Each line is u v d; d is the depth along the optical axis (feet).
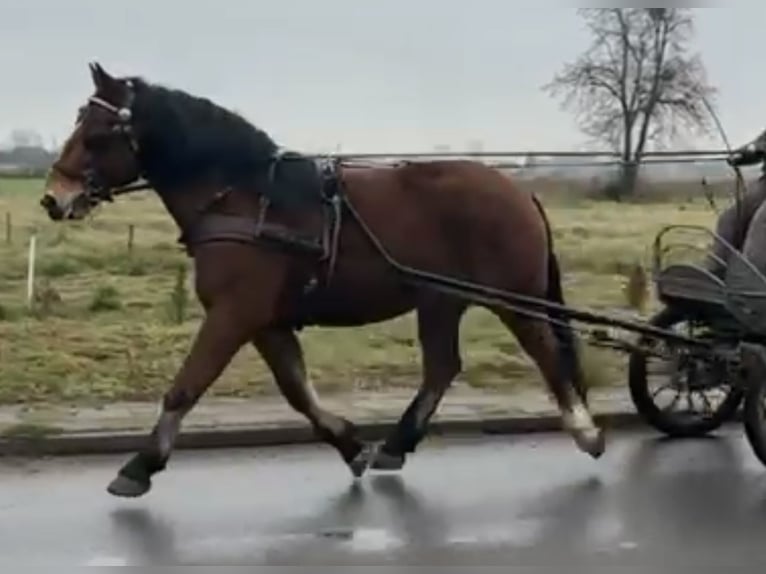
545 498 24.39
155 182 24.50
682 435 30.45
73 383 34.19
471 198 26.22
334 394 33.96
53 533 21.66
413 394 33.94
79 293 54.13
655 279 28.63
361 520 22.66
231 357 24.03
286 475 26.12
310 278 24.66
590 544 21.29
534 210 27.07
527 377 36.40
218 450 28.43
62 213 23.73
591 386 35.32
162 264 64.59
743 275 26.53
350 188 25.48
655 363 31.68
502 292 26.05
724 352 27.20
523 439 30.01
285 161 24.79
